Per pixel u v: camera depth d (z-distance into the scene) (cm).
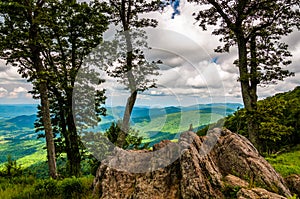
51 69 1927
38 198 977
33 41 1623
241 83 1884
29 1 1677
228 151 868
